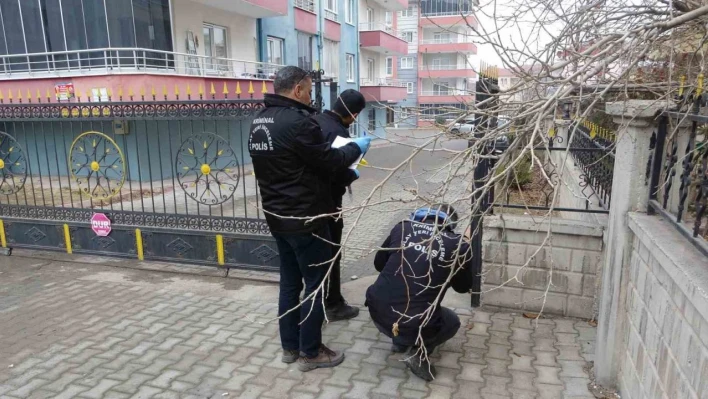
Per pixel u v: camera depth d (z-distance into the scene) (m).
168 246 5.27
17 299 4.65
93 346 3.72
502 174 2.34
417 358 3.16
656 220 2.59
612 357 2.98
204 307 4.42
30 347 3.72
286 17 18.66
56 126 10.41
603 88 2.47
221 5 14.42
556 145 3.83
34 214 5.82
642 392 2.50
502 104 2.55
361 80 26.77
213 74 14.23
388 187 11.08
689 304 1.94
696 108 2.28
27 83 11.77
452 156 2.64
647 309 2.48
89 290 4.86
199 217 5.13
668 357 2.15
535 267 4.01
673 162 2.48
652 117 2.67
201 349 3.66
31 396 3.10
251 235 4.94
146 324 4.09
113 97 11.03
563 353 3.50
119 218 5.46
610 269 2.98
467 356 3.49
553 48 2.63
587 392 3.04
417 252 3.16
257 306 4.42
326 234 3.28
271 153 3.06
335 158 3.12
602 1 2.71
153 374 3.33
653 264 2.40
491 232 4.07
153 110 5.01
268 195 3.18
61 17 12.24
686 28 2.82
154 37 12.60
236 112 4.70
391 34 27.42
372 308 3.26
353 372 3.33
